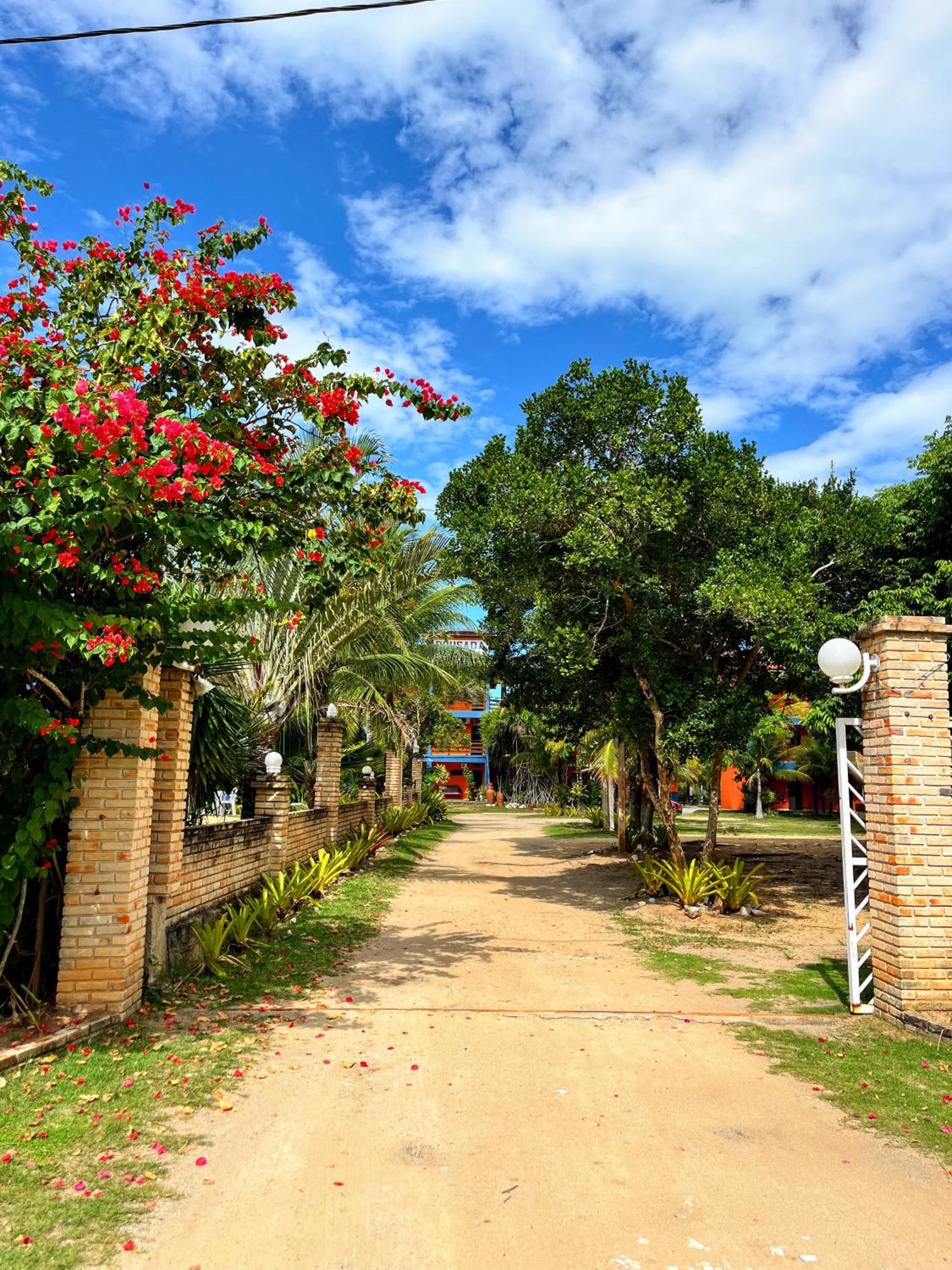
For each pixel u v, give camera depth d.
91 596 6.07
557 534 12.75
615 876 17.17
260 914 9.33
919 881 6.59
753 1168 4.18
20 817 5.80
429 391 7.57
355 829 18.94
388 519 8.70
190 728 7.68
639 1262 3.36
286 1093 4.97
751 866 18.20
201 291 6.84
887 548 12.74
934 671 6.80
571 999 7.35
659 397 12.47
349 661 16.88
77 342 6.89
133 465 5.11
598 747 27.92
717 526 12.88
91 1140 4.21
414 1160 4.18
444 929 10.66
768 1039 6.24
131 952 6.19
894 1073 5.52
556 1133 4.54
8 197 6.81
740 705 12.58
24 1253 3.24
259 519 6.75
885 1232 3.61
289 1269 3.25
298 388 7.33
